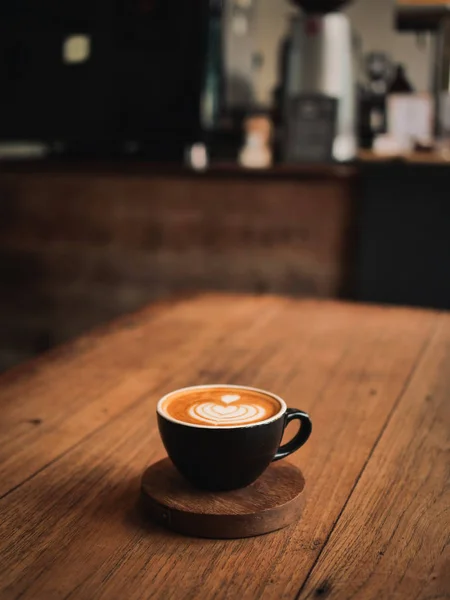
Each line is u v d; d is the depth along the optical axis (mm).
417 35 3410
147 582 608
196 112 3150
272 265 2951
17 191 3141
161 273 3061
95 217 3084
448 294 2789
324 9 2900
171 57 3121
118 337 1349
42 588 596
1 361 3281
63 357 1223
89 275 3131
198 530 677
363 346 1319
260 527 682
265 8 3520
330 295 2920
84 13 3168
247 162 3207
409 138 2998
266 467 735
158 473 768
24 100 3303
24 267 3191
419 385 1117
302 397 1056
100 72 3201
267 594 595
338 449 879
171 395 772
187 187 2975
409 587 608
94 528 693
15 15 3230
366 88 3469
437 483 797
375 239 2820
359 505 745
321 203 2865
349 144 2980
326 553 656
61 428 927
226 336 1365
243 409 744
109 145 3270
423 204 2752
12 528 690
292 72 2920
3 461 832
